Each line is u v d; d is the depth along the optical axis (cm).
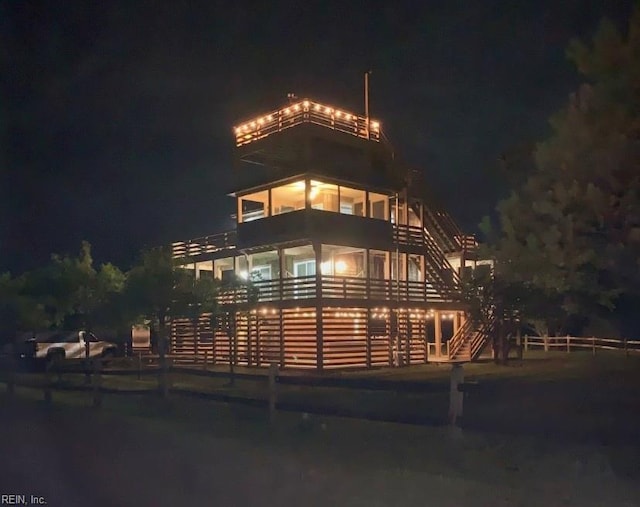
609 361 3100
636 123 1061
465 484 836
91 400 1945
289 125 3138
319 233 2962
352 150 3275
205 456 1080
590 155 1107
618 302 1545
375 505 780
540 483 830
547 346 4019
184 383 2403
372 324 3147
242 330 3338
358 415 1152
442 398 1734
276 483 897
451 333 4175
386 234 3231
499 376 2381
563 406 1505
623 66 1061
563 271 1223
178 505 815
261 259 3609
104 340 3769
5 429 1405
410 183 3388
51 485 928
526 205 1280
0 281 3156
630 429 1037
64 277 3025
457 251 3541
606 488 795
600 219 1119
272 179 3144
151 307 2373
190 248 3694
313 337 2998
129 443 1221
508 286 2878
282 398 1769
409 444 1103
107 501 845
